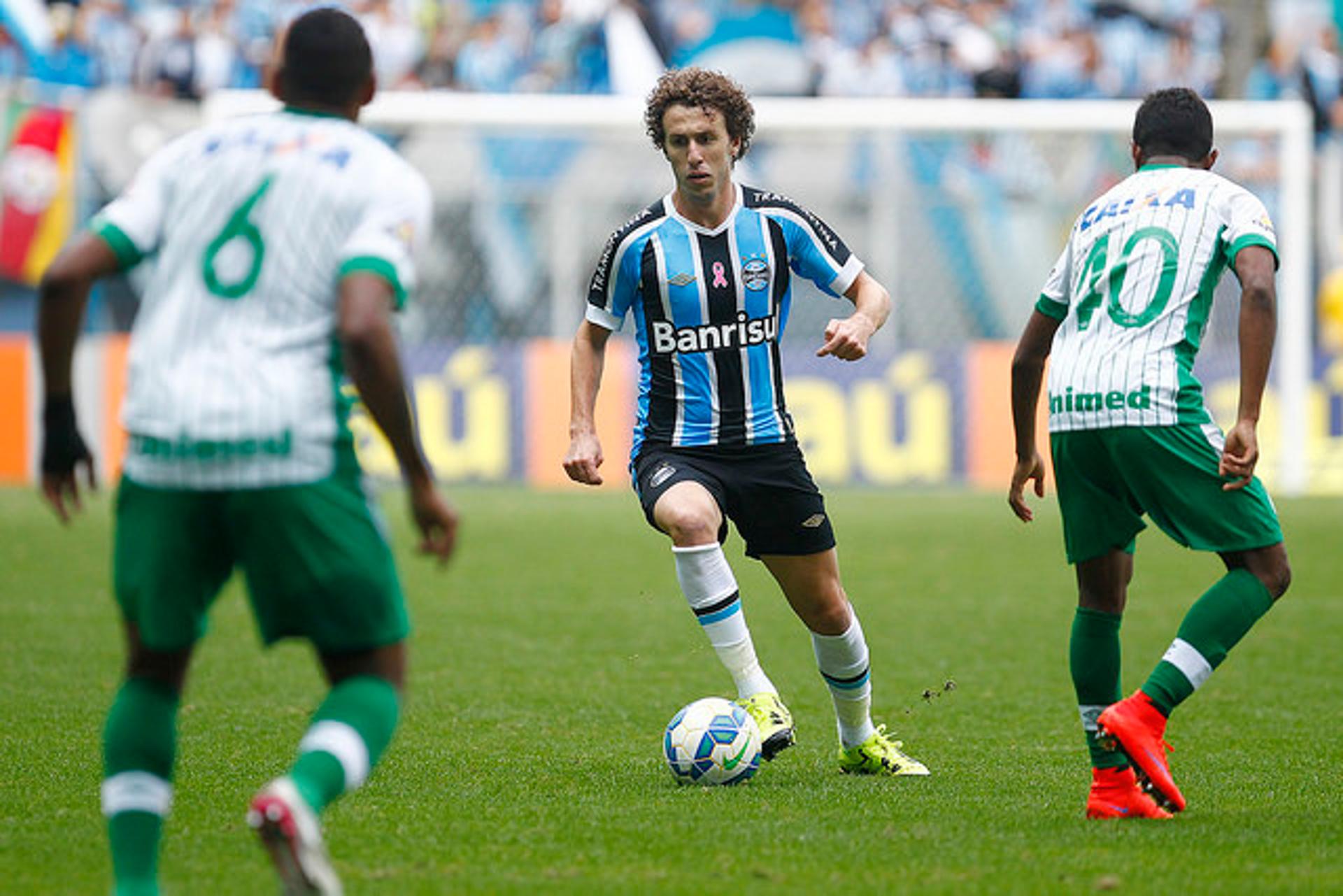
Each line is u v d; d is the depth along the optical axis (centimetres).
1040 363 1872
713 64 7219
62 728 2256
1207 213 1745
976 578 3991
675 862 1526
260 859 1523
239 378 1228
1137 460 1716
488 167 6094
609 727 2334
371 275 1216
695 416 2039
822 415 5944
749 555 2066
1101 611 1780
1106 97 7462
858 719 2023
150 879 1284
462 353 5922
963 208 6172
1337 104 7481
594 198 6106
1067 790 1908
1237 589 1689
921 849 1577
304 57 1327
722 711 1939
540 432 5928
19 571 3944
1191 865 1517
